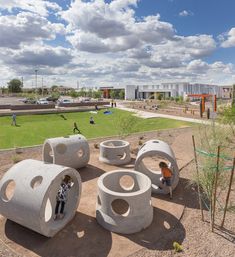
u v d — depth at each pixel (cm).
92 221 907
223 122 1639
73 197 923
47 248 766
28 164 894
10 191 1127
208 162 906
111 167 1488
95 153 1803
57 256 733
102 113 5006
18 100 8331
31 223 780
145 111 5169
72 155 1366
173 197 1101
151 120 3822
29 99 7950
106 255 734
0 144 2252
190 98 9912
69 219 885
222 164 898
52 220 855
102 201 870
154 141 1301
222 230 852
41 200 764
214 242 788
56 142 1343
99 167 1484
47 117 4381
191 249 758
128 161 1577
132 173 1049
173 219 922
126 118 2775
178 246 746
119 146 1559
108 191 855
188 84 11675
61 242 793
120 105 6662
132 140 2264
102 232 843
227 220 910
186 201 1066
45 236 820
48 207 944
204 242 789
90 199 1076
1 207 845
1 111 4488
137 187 1038
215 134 1215
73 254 741
